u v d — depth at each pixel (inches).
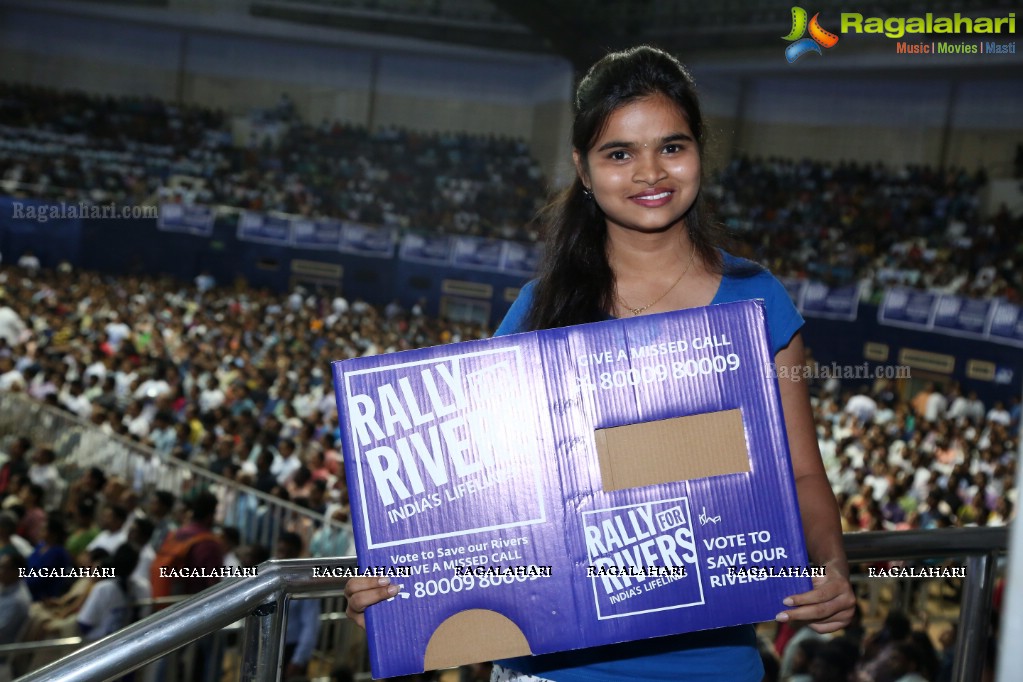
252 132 1226.0
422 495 59.1
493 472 59.2
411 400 59.3
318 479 361.7
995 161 1008.9
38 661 210.8
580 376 59.4
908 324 792.9
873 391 714.8
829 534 60.9
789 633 127.0
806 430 64.4
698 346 59.4
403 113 1251.8
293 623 224.2
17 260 986.7
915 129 1045.2
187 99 1245.7
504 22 1181.7
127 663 53.1
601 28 1101.1
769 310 65.0
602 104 63.2
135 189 1061.8
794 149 1100.5
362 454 59.1
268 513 339.6
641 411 59.1
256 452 424.2
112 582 220.4
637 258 66.6
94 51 1225.4
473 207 1133.7
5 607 220.7
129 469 400.5
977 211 964.6
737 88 1113.4
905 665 105.4
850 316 821.2
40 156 1111.0
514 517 59.1
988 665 92.1
